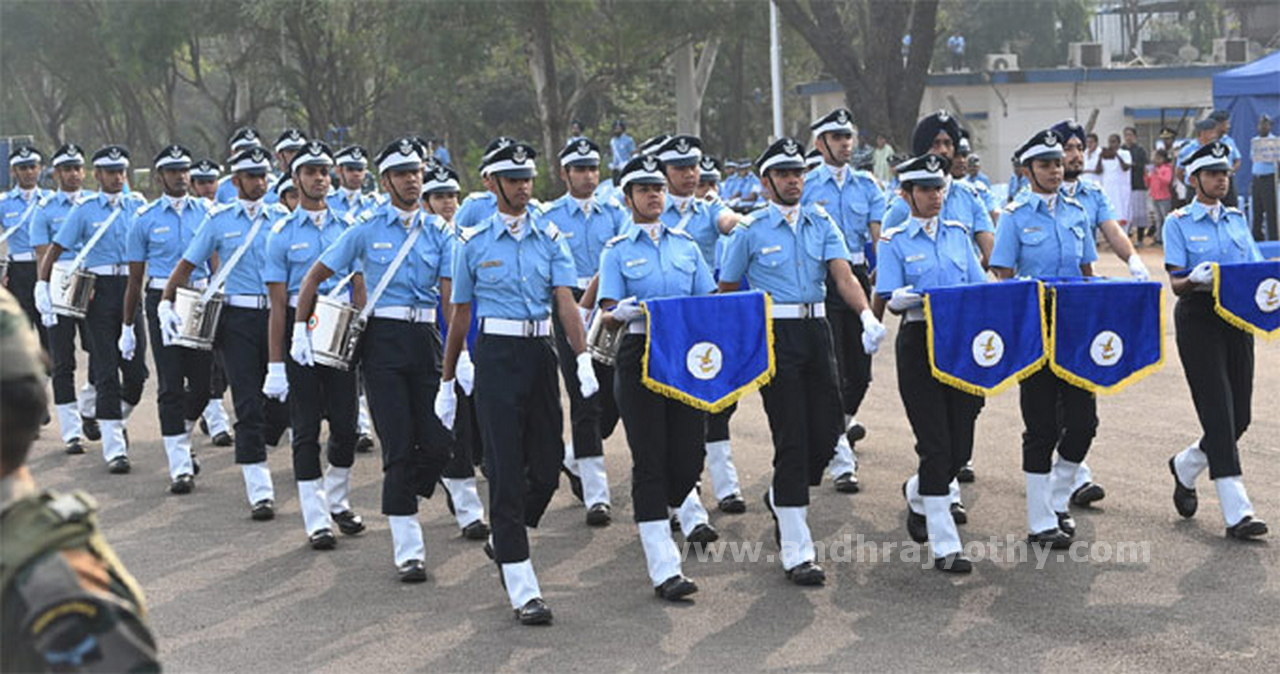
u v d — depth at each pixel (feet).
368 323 26.96
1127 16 195.00
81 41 153.58
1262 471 32.32
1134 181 90.53
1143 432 37.19
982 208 33.40
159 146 211.41
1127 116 125.90
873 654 21.72
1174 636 22.08
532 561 27.73
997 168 125.80
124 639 8.78
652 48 132.26
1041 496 27.30
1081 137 29.89
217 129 217.97
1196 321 27.66
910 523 28.22
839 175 36.55
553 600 25.09
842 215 36.32
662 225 26.37
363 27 142.41
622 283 25.84
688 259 26.27
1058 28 184.24
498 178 24.21
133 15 139.64
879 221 36.35
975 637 22.38
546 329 24.58
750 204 84.12
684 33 129.39
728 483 31.19
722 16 126.52
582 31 132.67
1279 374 44.88
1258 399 40.68
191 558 28.58
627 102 181.16
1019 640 22.17
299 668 21.86
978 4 177.47
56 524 8.86
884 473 33.96
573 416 30.76
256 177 32.42
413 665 21.85
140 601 9.32
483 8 122.11
